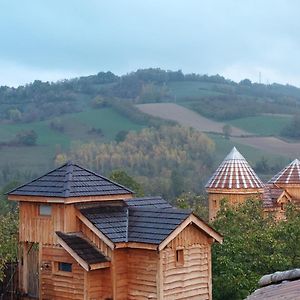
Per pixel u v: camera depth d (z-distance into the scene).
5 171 103.19
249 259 31.58
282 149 120.00
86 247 26.89
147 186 89.00
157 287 25.89
